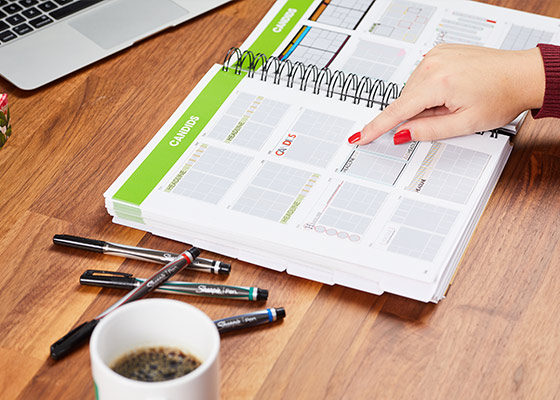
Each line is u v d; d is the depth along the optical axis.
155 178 0.84
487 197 0.86
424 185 0.85
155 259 0.78
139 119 0.95
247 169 0.86
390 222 0.80
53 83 1.00
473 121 0.90
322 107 0.95
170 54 1.05
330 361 0.71
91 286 0.76
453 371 0.70
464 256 0.80
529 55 0.94
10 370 0.69
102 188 0.87
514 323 0.74
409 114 0.90
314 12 1.11
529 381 0.70
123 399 0.54
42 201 0.85
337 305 0.76
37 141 0.92
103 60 1.04
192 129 0.91
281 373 0.70
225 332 0.72
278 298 0.76
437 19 1.09
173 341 0.59
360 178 0.85
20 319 0.73
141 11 1.10
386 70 1.01
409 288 0.76
